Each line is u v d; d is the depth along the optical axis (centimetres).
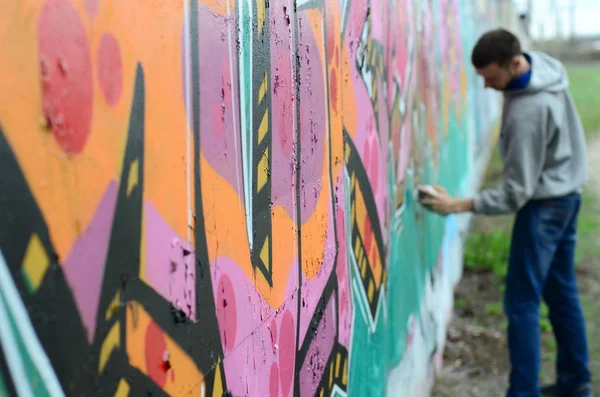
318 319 151
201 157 93
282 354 126
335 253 166
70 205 65
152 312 80
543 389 332
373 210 210
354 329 185
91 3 69
